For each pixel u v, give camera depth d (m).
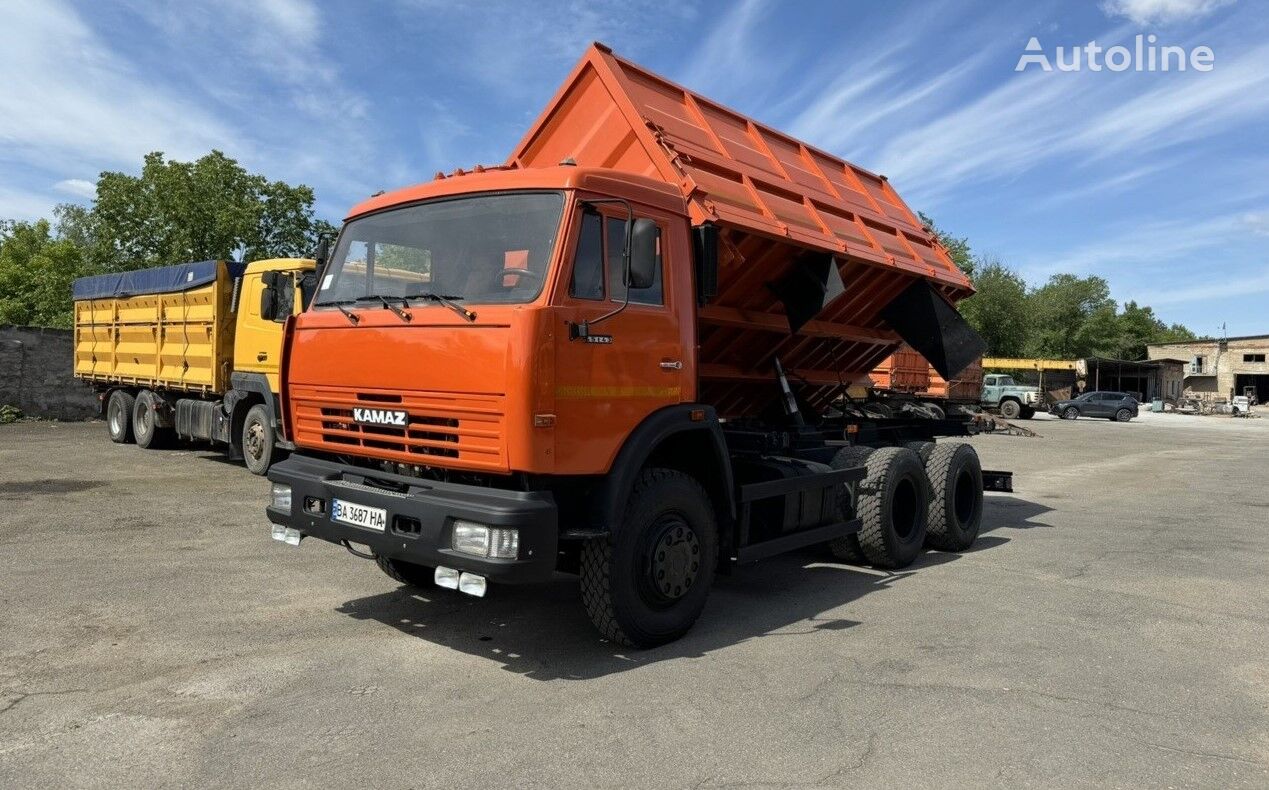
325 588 6.23
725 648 5.11
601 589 4.75
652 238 4.70
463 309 4.50
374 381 4.88
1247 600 6.49
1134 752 3.71
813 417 8.53
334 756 3.51
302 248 34.69
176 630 5.16
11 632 5.05
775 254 6.44
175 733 3.70
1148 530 9.87
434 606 5.85
